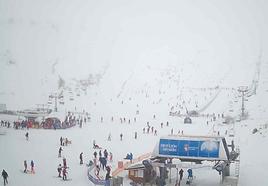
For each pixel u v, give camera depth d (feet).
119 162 142.20
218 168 121.19
